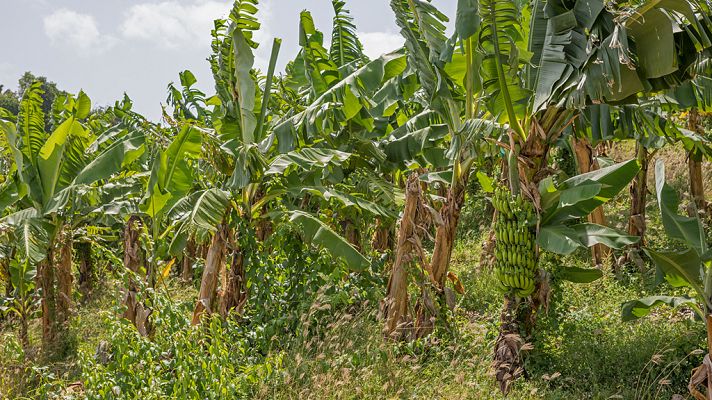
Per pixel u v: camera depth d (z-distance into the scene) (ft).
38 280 32.96
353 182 36.01
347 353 24.79
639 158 37.14
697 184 39.88
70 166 32.07
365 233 35.86
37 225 29.96
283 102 36.04
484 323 28.68
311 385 22.12
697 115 39.91
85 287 42.83
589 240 22.26
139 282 23.38
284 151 30.04
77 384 25.46
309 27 33.12
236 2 28.17
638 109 28.07
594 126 24.85
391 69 30.99
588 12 21.53
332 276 28.96
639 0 23.35
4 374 23.47
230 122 30.17
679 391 21.91
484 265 38.09
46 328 31.48
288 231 28.94
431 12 25.41
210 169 30.50
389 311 27.45
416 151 31.55
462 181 27.30
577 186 22.36
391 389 22.12
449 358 25.70
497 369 23.58
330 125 29.53
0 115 32.55
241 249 28.91
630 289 33.58
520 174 23.84
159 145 27.58
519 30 25.58
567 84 22.16
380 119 35.01
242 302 29.09
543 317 24.52
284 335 27.04
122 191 33.94
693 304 20.71
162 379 21.59
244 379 22.15
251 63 28.78
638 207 37.58
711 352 19.29
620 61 19.42
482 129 24.29
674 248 37.47
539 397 22.03
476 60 25.04
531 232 23.98
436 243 27.73
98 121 41.34
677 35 22.27
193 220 25.59
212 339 22.80
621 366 23.63
